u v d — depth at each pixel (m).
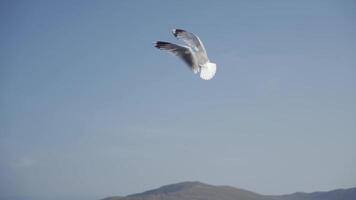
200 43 13.18
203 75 12.84
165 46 13.16
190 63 12.99
